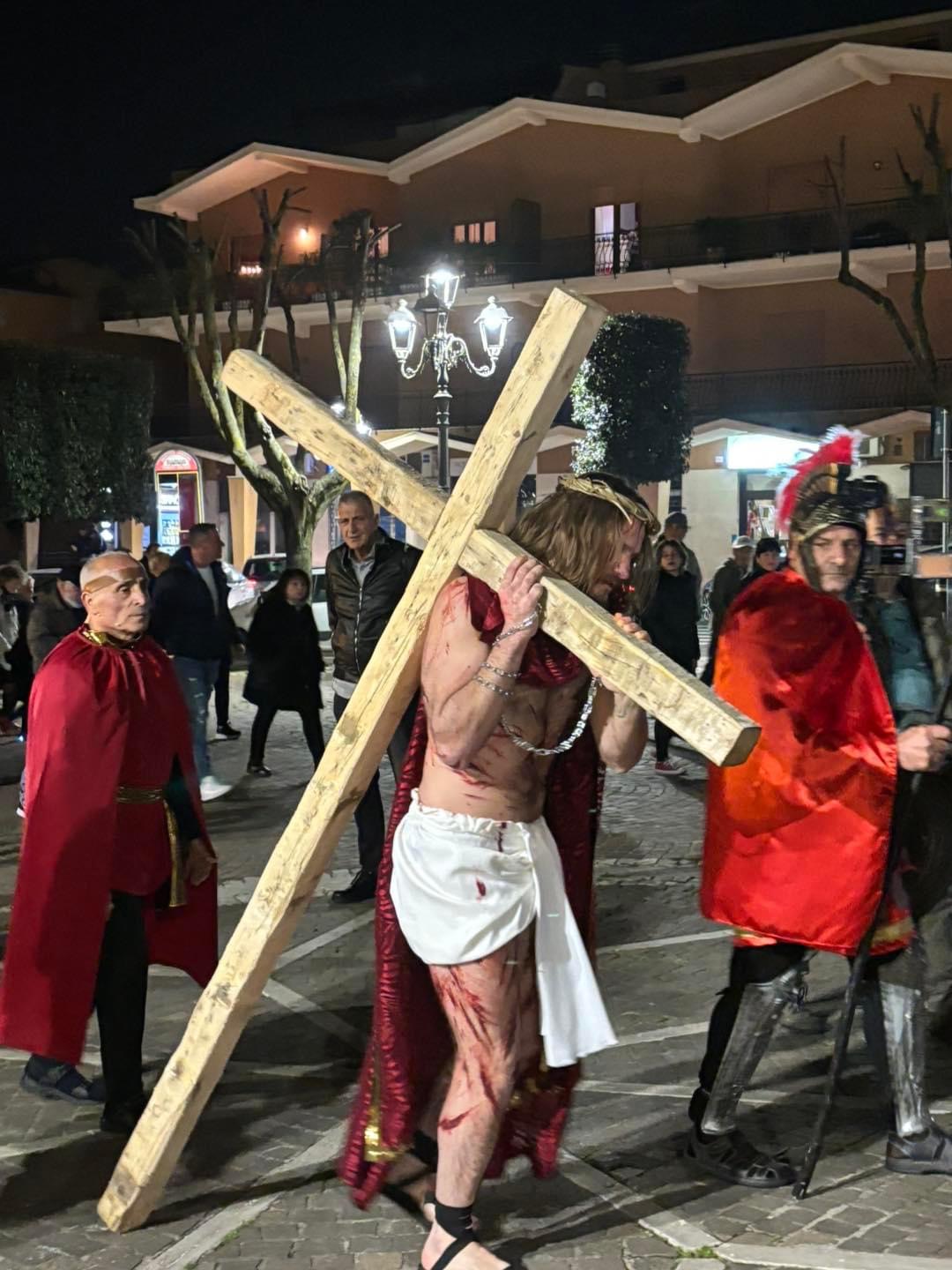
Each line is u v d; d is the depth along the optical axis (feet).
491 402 108.58
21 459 95.30
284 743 42.19
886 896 11.97
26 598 45.57
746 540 58.85
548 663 9.91
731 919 12.01
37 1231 11.59
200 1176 12.57
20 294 125.18
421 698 10.61
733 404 100.42
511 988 10.23
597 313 9.64
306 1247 11.21
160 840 14.21
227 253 119.03
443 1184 10.36
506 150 110.52
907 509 12.89
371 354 114.93
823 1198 11.85
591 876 10.90
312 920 21.42
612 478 10.17
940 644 12.73
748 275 99.86
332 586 23.11
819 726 11.59
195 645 32.42
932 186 96.22
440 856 10.12
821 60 96.22
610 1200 11.86
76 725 13.50
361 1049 15.84
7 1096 14.61
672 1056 15.23
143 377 101.50
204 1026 10.93
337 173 115.85
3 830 29.35
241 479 106.42
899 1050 12.32
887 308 71.10
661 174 105.91
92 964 13.39
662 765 35.17
